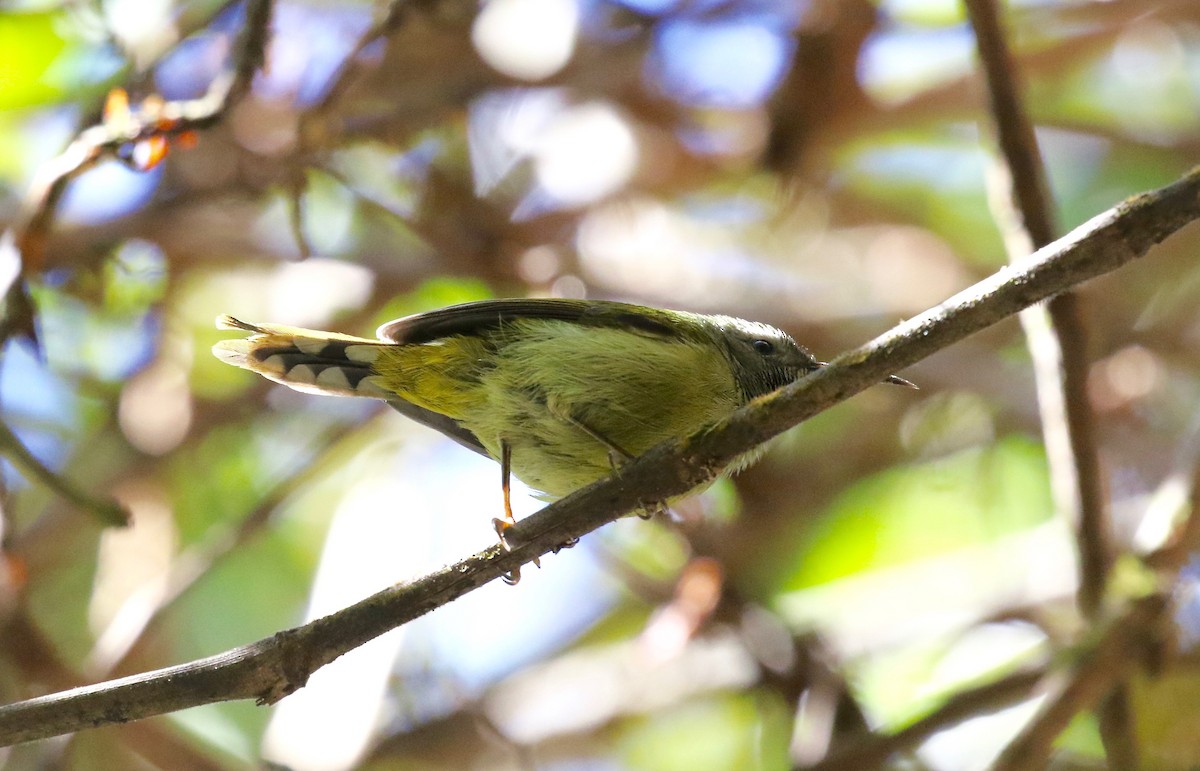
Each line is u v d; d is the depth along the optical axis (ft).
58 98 40.04
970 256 49.52
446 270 44.19
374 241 45.96
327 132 35.81
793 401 20.62
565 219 45.47
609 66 44.68
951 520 45.80
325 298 45.65
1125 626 28.78
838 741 33.35
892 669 38.93
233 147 40.09
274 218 45.32
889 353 19.60
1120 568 30.45
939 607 40.27
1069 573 40.06
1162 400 46.73
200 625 44.80
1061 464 30.55
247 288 46.01
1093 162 50.85
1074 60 47.60
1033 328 30.09
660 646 34.86
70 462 43.68
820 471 46.32
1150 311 48.78
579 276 44.39
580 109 46.65
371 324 45.09
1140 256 18.17
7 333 28.84
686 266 46.73
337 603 37.73
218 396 46.57
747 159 46.11
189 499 45.85
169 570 40.34
